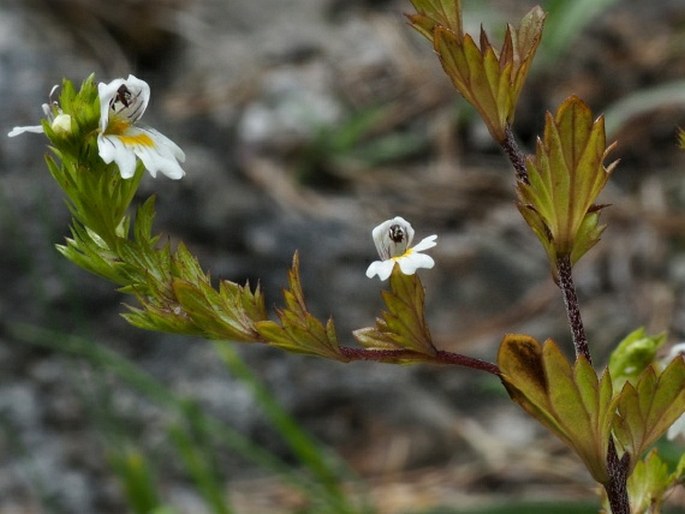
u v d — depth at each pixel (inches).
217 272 16.3
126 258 7.7
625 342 8.4
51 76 17.7
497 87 7.7
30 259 15.4
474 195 18.5
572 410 7.6
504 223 18.0
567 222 7.6
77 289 15.5
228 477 15.2
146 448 15.1
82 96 7.7
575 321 7.7
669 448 11.5
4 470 14.6
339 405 15.6
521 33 7.7
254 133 18.9
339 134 19.1
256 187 17.8
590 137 7.5
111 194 7.7
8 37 18.1
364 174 18.8
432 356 7.7
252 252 16.6
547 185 7.6
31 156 16.1
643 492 8.1
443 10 7.8
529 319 16.8
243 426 15.2
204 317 7.6
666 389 7.7
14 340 15.2
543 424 7.7
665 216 18.0
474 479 15.3
